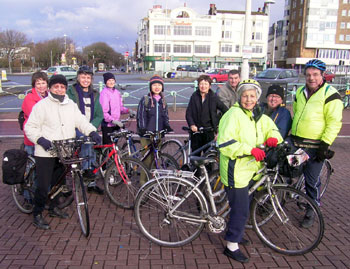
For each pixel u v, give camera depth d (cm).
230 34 6500
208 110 477
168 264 312
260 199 345
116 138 446
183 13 6450
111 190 444
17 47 6303
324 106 359
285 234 367
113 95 517
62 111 364
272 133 324
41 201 370
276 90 383
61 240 350
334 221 404
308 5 6034
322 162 379
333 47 6222
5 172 378
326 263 317
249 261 320
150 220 389
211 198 341
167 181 342
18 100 1560
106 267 304
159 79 475
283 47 7012
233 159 303
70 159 353
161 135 477
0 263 306
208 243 352
